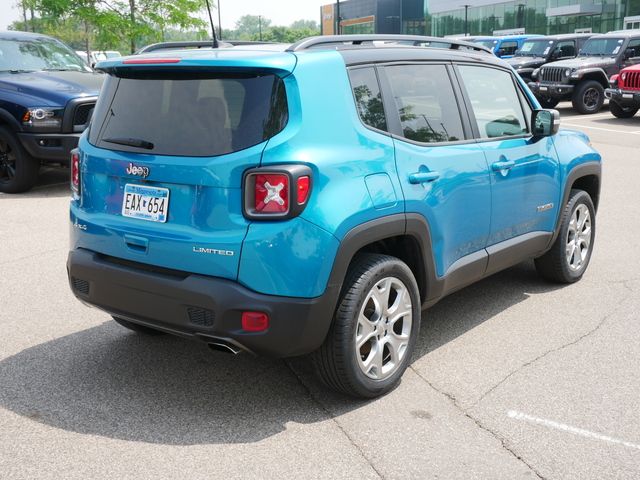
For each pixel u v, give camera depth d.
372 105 3.49
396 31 88.25
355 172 3.27
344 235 3.16
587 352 4.13
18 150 8.84
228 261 3.03
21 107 8.62
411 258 3.77
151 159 3.21
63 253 6.30
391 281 3.49
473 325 4.58
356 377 3.36
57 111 8.68
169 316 3.20
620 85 17.33
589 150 5.38
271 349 3.10
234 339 3.07
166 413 3.40
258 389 3.66
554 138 5.02
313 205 3.07
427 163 3.70
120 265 3.36
